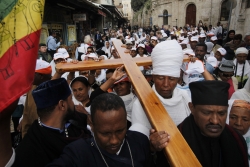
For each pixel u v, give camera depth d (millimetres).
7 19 869
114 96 1099
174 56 1469
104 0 21812
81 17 12273
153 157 1402
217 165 1296
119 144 1080
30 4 905
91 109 1097
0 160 880
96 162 1095
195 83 1232
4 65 839
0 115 847
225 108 1182
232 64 3031
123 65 1871
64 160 1073
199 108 1215
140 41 11477
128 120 2168
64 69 1761
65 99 1488
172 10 27297
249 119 1735
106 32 19422
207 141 1294
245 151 1337
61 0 8203
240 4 13508
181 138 1127
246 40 6074
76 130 1667
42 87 1445
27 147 1354
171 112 1629
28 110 2273
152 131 1196
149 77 2949
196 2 23344
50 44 7648
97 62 1918
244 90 2602
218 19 20859
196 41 5703
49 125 1446
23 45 875
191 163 997
